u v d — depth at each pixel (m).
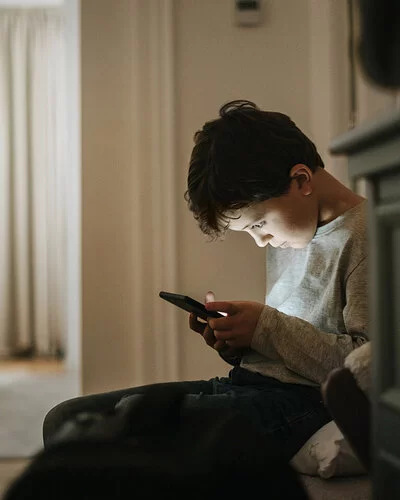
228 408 1.14
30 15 5.27
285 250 1.49
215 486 0.61
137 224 2.15
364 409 0.78
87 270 2.15
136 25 2.15
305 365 1.16
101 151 2.16
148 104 2.16
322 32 2.14
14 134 5.28
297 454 1.19
